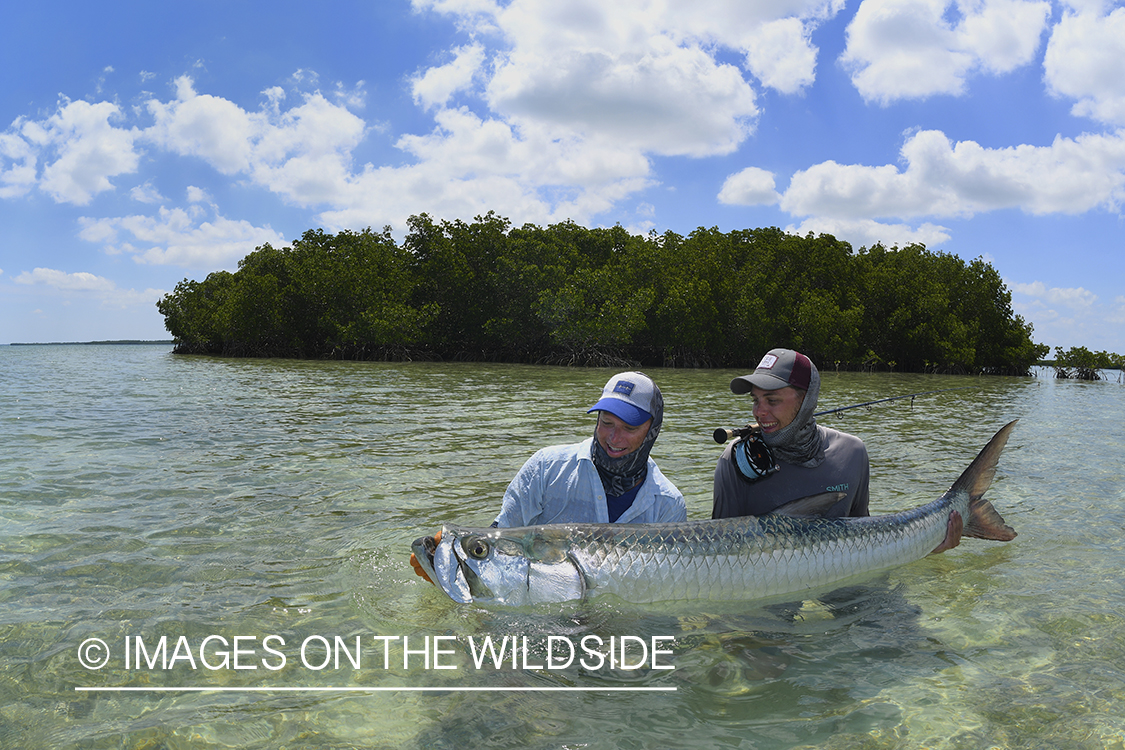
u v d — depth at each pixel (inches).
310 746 98.1
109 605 148.9
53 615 143.3
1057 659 126.2
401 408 584.4
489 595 128.3
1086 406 816.9
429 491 260.4
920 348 2298.2
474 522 216.2
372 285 2159.2
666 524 136.4
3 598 152.4
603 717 105.6
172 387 834.2
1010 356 2340.1
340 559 179.3
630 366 2007.9
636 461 143.6
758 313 2098.9
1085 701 111.3
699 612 135.4
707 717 105.7
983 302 2412.6
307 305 2319.1
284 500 244.7
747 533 138.9
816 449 150.0
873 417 591.5
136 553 184.4
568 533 132.2
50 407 568.4
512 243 2206.0
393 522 216.5
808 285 2337.6
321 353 2343.8
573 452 148.5
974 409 733.3
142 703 109.6
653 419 140.5
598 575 130.0
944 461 348.5
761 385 139.8
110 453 338.6
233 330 2378.2
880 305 2386.8
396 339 2068.2
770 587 139.3
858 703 110.1
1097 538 205.8
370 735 101.0
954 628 138.9
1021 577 169.9
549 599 128.3
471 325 2246.6
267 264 2481.5
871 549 149.3
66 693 112.6
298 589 157.8
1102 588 162.4
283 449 355.6
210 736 100.7
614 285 2080.5
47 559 178.5
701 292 2108.8
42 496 247.1
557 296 1988.2
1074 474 315.9
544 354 2187.5
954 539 163.5
